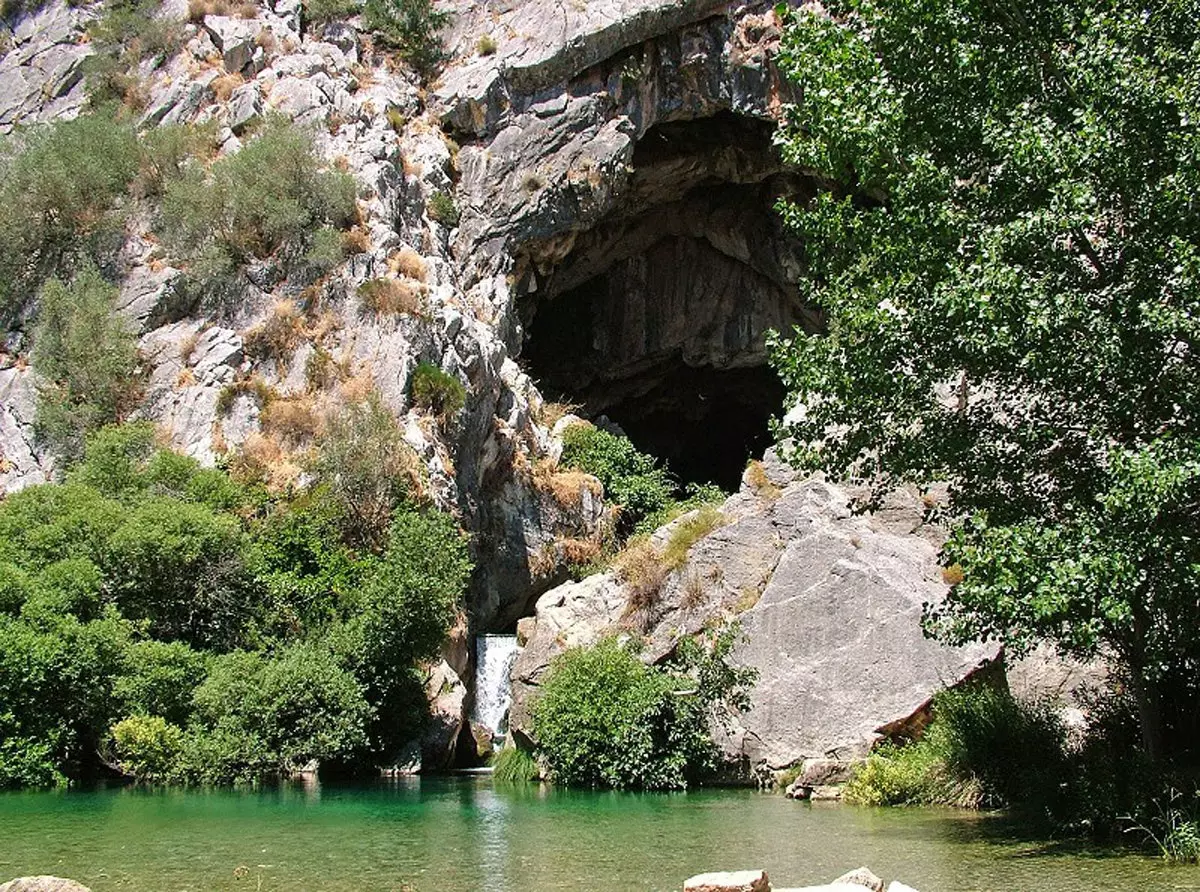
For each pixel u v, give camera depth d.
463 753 20.92
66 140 29.62
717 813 13.47
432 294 26.95
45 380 26.12
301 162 27.83
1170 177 10.62
